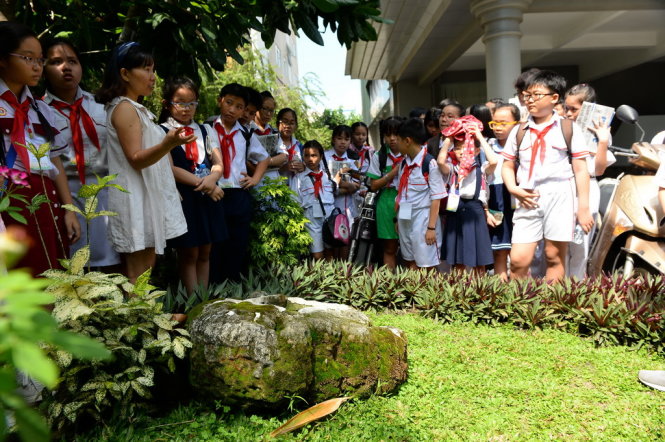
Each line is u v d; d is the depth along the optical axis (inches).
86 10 201.2
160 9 168.4
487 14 383.6
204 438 106.7
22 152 121.4
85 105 153.9
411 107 745.0
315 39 168.4
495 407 126.8
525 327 184.5
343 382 124.5
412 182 218.7
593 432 116.9
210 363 114.7
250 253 206.5
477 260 211.6
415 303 205.8
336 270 217.2
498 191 220.4
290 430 110.5
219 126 192.9
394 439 109.5
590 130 215.3
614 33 577.0
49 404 104.2
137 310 113.9
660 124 605.0
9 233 23.4
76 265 106.5
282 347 114.0
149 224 137.5
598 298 175.8
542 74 188.7
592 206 215.0
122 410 110.8
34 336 23.2
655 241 203.8
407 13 486.3
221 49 181.2
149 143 139.3
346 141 282.4
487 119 231.8
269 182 215.6
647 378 140.0
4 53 119.4
